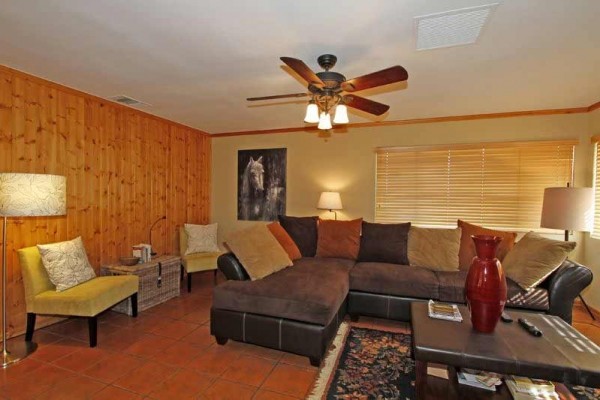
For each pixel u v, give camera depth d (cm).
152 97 341
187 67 261
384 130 446
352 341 275
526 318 210
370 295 313
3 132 266
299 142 491
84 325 303
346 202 466
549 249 272
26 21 193
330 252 383
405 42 215
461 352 166
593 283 345
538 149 382
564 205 312
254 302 250
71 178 321
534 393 164
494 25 193
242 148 524
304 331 235
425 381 178
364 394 203
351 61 244
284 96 234
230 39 214
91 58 245
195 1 171
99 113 349
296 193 493
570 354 163
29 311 265
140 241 405
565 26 193
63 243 288
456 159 414
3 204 228
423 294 298
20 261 264
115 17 188
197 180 512
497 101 346
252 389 208
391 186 445
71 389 205
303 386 211
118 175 374
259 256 299
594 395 201
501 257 326
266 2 172
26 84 281
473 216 409
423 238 357
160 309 347
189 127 489
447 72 265
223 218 538
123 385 210
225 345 267
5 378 216
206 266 428
